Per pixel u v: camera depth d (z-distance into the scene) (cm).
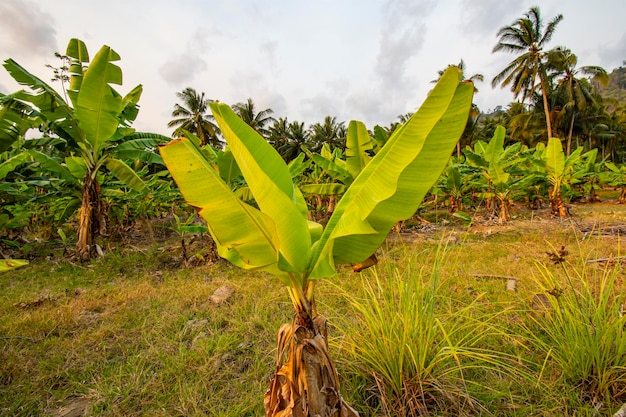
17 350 295
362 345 241
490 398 212
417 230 912
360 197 141
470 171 1064
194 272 563
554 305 251
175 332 327
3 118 500
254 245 143
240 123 182
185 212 1274
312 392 150
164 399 232
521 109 3111
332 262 146
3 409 225
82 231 638
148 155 646
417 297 235
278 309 367
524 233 769
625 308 286
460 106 126
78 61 592
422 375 215
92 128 562
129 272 578
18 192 642
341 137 4556
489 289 390
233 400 229
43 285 499
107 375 260
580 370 222
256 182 136
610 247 557
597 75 2550
